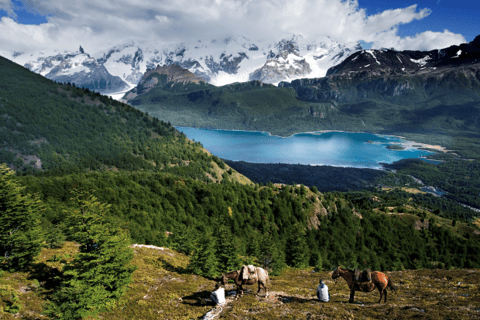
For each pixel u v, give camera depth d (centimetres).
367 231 15475
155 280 3055
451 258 13988
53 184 13488
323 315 1809
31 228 2817
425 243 15538
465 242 16088
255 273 2238
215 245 3925
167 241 6712
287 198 16088
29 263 2761
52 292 2377
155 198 14625
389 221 16662
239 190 16838
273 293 2434
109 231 2533
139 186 16075
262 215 14662
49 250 3434
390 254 13825
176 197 15388
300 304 2086
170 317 2066
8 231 2620
